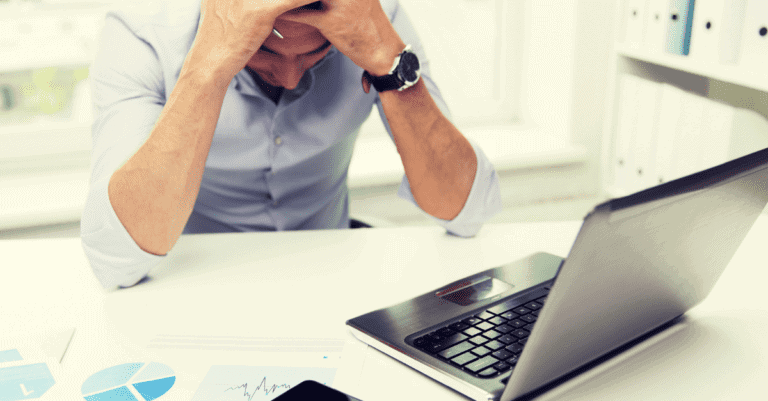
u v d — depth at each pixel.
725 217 0.54
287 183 1.12
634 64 1.71
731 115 1.28
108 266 0.78
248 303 0.74
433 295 0.70
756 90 1.41
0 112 1.92
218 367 0.59
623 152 1.71
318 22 0.79
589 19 1.91
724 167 0.49
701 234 0.52
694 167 1.42
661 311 0.59
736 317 0.66
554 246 0.90
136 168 0.79
